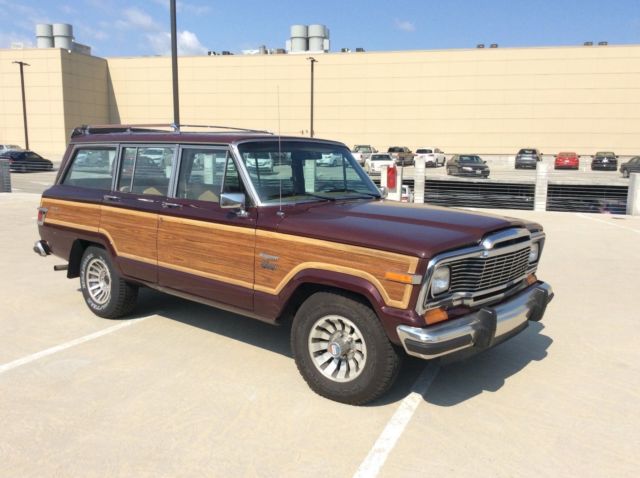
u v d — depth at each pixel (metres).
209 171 4.69
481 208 16.38
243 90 61.66
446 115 57.22
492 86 55.81
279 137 4.81
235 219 4.41
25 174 32.22
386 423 3.71
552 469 3.22
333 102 59.69
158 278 5.07
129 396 4.04
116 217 5.39
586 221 13.57
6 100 58.47
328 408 3.91
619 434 3.62
